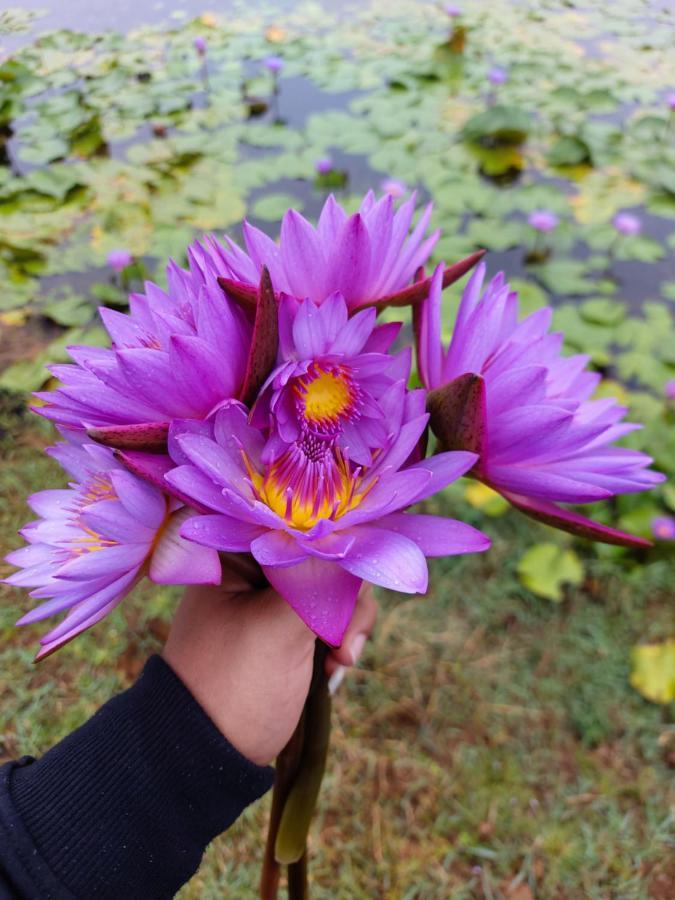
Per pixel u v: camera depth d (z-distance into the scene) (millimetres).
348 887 596
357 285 281
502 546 792
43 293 1055
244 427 258
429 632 739
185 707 293
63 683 690
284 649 309
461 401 262
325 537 266
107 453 263
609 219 1135
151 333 285
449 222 1126
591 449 307
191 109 1415
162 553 262
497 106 1279
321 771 382
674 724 688
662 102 1413
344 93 1480
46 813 267
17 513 810
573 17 1770
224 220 1144
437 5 1832
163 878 278
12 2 1881
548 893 597
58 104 1430
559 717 691
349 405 269
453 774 654
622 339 938
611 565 784
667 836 625
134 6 1857
